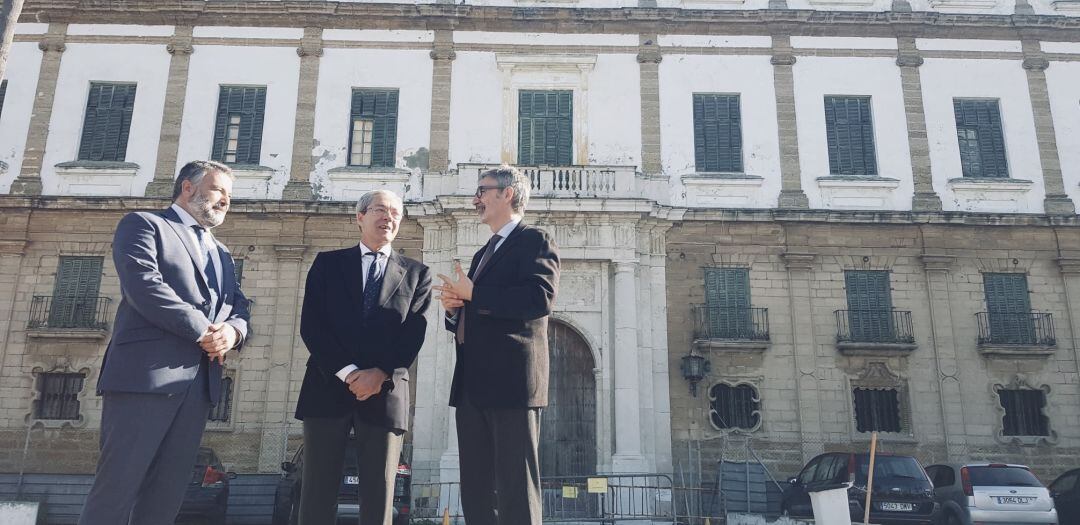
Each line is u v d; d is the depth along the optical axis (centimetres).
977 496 1506
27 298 2089
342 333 558
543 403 492
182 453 495
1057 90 2323
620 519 1673
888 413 2084
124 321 495
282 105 2259
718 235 2164
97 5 2281
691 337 2092
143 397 479
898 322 2117
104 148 2228
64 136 2223
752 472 1847
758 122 2272
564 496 1650
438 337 2036
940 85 2314
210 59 2284
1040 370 2098
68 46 2284
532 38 2314
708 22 2314
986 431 2055
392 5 2291
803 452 2025
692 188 2219
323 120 2250
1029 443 2045
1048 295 2153
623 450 1912
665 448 1995
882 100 2298
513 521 466
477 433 505
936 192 2234
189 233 539
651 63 2302
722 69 2309
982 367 2095
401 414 559
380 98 2283
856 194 2228
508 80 2283
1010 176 2261
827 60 2323
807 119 2281
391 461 551
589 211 2045
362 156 2242
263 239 2145
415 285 606
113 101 2259
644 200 2041
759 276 2145
